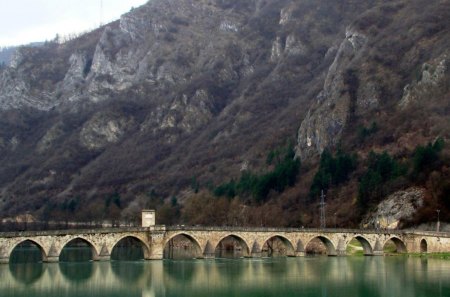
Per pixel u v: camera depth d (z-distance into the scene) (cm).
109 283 13725
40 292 12506
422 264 17000
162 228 18612
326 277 14512
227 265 17312
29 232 16812
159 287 13200
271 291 12625
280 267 16700
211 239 19250
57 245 17250
